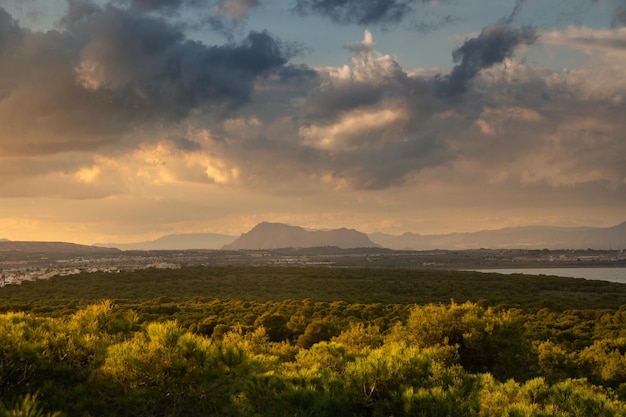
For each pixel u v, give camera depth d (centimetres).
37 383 809
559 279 11731
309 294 8944
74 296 8588
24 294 8812
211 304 6669
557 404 934
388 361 980
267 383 916
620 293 9450
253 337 1756
